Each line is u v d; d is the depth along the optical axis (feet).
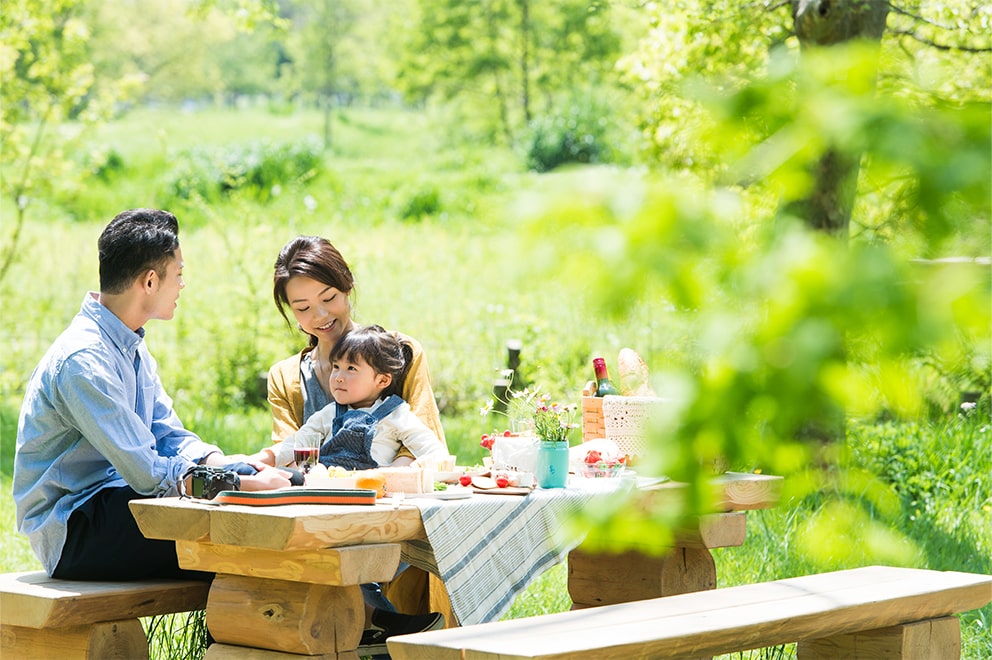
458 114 171.01
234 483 12.57
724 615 12.16
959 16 26.23
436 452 14.49
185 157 130.52
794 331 3.53
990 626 19.06
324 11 205.77
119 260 13.93
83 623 12.72
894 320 3.43
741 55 31.07
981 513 26.84
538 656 9.98
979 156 3.40
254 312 46.68
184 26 189.47
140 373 14.69
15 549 23.73
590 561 16.52
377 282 60.08
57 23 67.15
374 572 11.82
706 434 3.83
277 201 81.97
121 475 13.43
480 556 12.73
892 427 30.27
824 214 3.76
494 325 49.03
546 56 158.92
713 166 3.97
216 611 12.33
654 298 3.72
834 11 19.39
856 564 15.84
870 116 3.57
